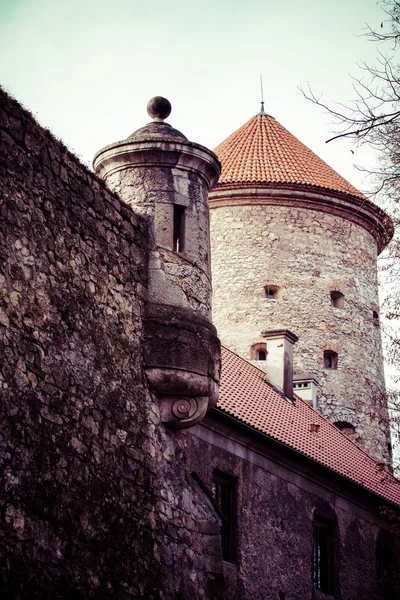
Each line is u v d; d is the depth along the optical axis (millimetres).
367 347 33438
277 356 24531
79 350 11242
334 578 21609
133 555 11555
